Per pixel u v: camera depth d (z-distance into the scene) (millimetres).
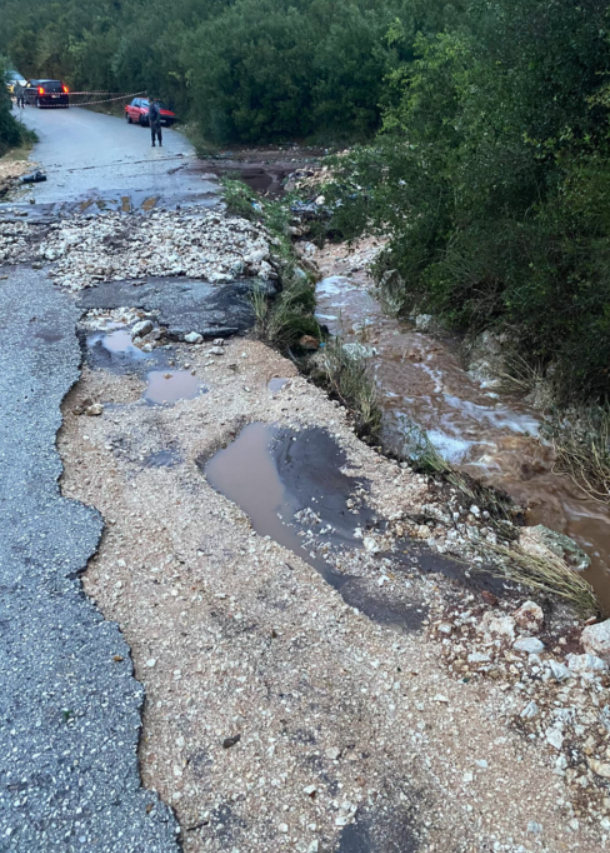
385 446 6180
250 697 3596
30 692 3539
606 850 2941
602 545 5008
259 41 22953
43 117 30328
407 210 9695
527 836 2996
